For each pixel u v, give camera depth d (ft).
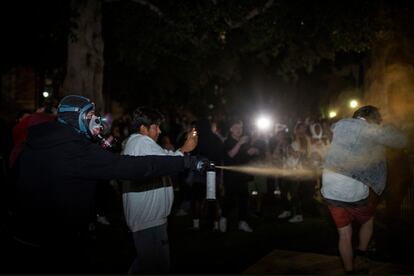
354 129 16.89
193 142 14.82
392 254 21.57
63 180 9.46
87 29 36.58
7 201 9.98
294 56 52.29
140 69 52.85
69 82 36.22
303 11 39.93
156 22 43.52
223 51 54.29
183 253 23.25
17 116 29.48
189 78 60.44
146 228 13.75
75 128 10.14
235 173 27.76
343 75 65.21
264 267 20.31
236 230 28.50
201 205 28.50
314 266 20.31
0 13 38.37
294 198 31.01
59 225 9.50
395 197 26.84
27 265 9.55
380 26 39.78
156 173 10.23
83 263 9.90
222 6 38.91
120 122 46.47
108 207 35.63
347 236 17.38
